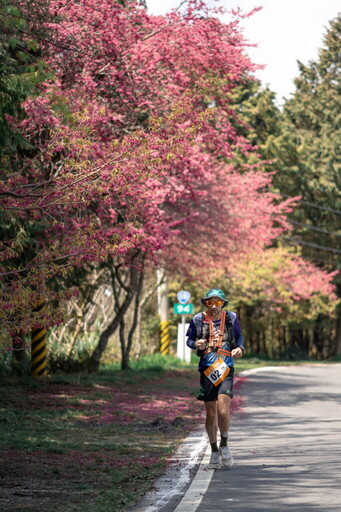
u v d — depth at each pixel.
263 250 45.84
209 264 32.56
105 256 10.33
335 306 52.31
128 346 28.84
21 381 20.34
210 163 26.80
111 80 18.72
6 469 9.62
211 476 9.41
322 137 59.81
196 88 11.37
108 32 17.69
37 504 7.84
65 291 10.26
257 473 9.63
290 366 37.25
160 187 19.36
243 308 53.22
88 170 10.68
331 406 18.05
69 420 14.57
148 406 17.27
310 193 57.06
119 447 11.61
